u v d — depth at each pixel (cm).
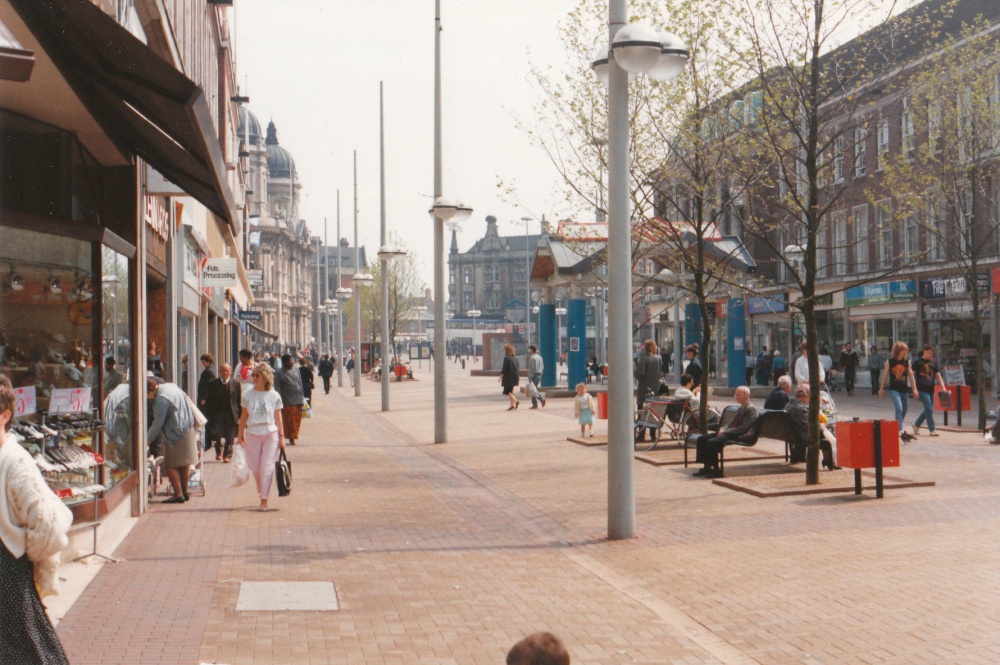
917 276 3834
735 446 1862
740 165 1694
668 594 834
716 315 4134
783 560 937
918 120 2431
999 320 3453
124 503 1145
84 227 1030
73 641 682
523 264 18738
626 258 1090
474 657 664
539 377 3359
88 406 1042
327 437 2423
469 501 1363
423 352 10356
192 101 745
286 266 12888
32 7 709
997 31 3316
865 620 734
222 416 1928
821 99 1475
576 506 1303
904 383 1986
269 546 1025
